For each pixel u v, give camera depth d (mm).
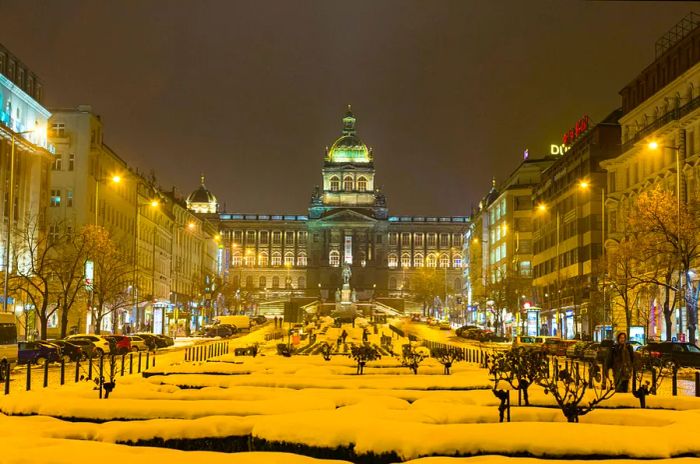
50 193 89438
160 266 142625
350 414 16281
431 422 16625
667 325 58125
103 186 105375
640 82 84062
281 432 14609
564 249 110625
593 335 86812
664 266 63094
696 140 69562
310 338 82125
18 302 77688
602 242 97938
